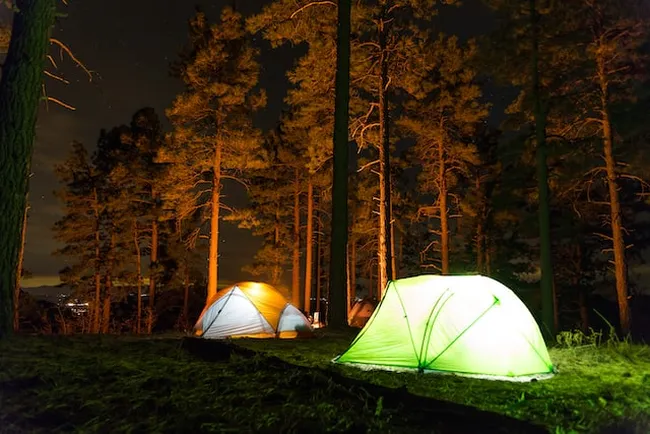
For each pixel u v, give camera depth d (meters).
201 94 26.42
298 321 15.04
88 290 36.50
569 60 20.55
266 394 6.10
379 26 21.38
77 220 35.53
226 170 27.72
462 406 6.37
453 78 28.56
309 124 24.66
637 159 21.55
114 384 6.27
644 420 6.25
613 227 22.42
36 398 5.59
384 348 9.43
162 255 40.16
